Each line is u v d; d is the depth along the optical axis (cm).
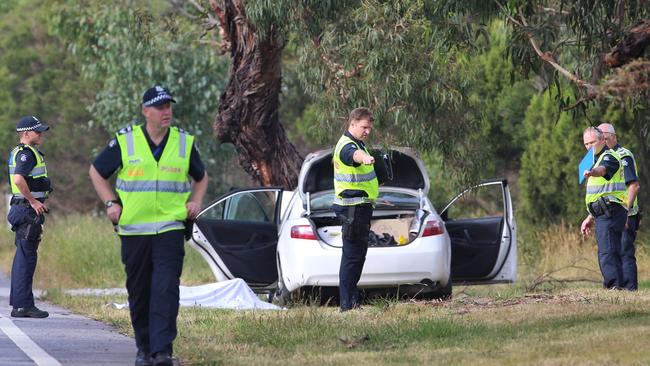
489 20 4397
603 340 3106
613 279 4756
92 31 9712
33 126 4369
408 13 4922
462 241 5138
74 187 13862
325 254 4688
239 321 3962
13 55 14288
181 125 9638
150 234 2878
